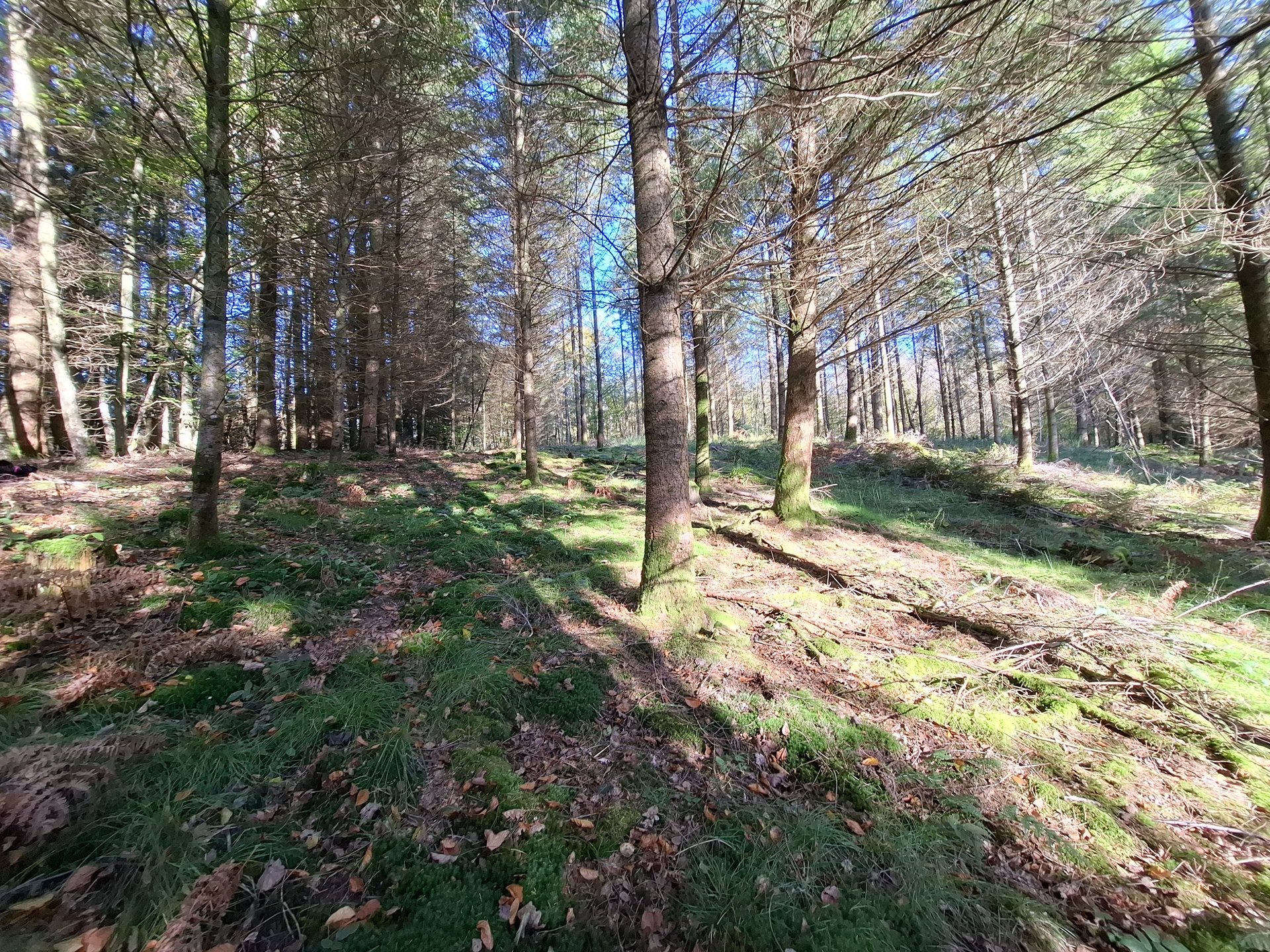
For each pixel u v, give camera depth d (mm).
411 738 2707
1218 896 2062
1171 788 2621
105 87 5469
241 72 5676
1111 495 9305
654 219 3986
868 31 3482
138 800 2164
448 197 9469
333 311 10227
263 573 4426
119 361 11195
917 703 3234
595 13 4164
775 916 1988
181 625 3484
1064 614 4234
